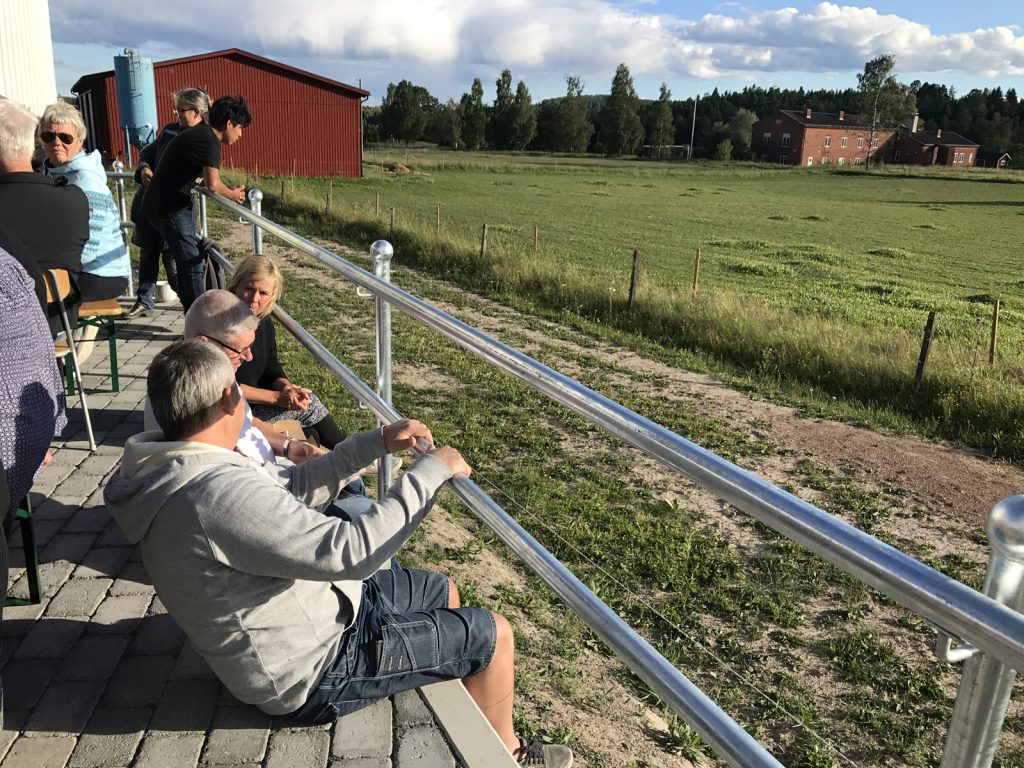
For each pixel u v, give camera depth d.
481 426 7.86
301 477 2.31
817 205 54.38
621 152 132.62
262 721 2.12
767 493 1.21
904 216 48.66
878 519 6.77
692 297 15.02
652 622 4.83
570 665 3.92
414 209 36.00
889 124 125.88
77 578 2.85
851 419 9.42
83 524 3.24
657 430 1.47
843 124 126.12
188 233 5.60
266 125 42.25
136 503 1.85
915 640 4.86
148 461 1.87
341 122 44.12
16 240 2.69
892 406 10.19
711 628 4.84
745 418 9.18
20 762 1.97
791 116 122.88
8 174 3.49
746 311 14.09
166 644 2.45
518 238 28.86
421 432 2.28
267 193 25.55
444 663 2.16
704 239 32.62
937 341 13.34
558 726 3.42
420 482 1.94
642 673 1.54
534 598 4.45
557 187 57.44
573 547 5.14
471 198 44.00
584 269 21.67
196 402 1.86
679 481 6.91
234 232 19.59
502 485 6.53
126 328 6.42
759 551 5.80
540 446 7.42
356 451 2.29
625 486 6.73
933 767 3.83
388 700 2.18
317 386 7.58
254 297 3.68
